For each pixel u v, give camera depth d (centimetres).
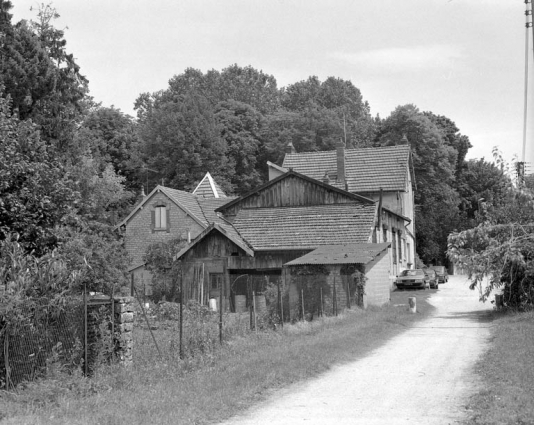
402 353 1886
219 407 1179
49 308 1369
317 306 2988
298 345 1900
